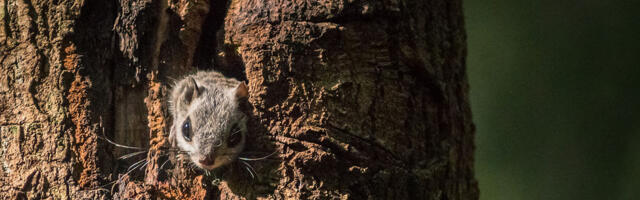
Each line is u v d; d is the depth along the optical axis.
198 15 5.87
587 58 13.16
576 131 12.95
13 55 5.54
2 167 5.42
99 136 5.43
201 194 5.46
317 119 5.32
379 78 5.59
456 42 6.50
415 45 5.77
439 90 6.07
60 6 5.57
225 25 5.77
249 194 5.32
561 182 12.91
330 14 5.39
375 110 5.54
